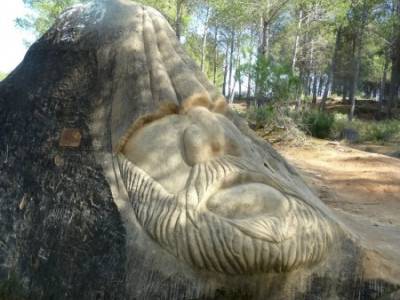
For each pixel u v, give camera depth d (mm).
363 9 19812
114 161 2373
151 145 2332
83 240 2289
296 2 15914
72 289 2238
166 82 2490
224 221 2020
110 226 2229
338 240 2250
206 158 2275
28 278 2422
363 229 3113
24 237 2504
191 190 2139
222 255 1982
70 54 2705
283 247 2016
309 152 9391
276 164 2768
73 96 2609
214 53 26547
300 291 2105
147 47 2615
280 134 10453
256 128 11031
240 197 2129
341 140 12852
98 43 2654
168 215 2092
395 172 7527
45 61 2789
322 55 25125
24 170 2639
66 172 2475
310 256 2098
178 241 2047
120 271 2131
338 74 29297
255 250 1976
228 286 2027
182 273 2039
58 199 2451
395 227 3803
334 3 16516
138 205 2199
